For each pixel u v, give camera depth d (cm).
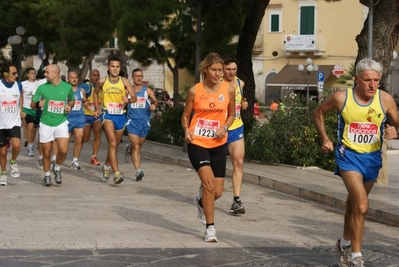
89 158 1994
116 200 1273
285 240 960
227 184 1510
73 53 3856
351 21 5506
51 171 1658
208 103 928
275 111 1778
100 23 3803
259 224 1077
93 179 1561
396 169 1850
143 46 3003
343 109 779
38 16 4384
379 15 1661
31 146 2008
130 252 862
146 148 2217
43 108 1414
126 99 1445
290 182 1422
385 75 1670
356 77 779
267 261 833
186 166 1855
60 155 1434
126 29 2941
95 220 1073
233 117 955
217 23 2331
